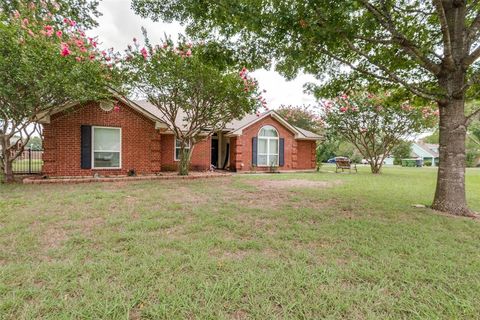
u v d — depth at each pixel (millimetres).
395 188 8742
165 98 9953
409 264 2828
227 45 5797
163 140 14312
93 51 8305
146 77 9242
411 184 9922
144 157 11961
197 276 2465
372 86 7305
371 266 2758
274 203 5973
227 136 16609
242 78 9758
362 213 5141
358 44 5957
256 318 1889
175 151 14539
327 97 7848
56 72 7078
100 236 3500
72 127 10406
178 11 5133
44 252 2965
